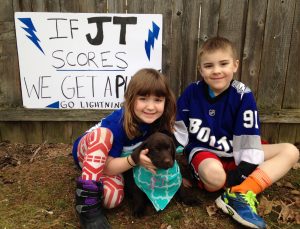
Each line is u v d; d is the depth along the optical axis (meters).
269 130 2.89
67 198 2.15
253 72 2.72
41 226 1.89
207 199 2.18
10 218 1.95
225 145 2.20
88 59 2.65
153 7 2.56
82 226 1.84
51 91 2.71
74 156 2.13
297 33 2.64
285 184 2.35
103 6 2.56
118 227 1.91
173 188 2.03
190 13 2.58
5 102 2.73
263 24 2.61
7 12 2.54
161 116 2.00
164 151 1.80
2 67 2.65
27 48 2.61
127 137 1.98
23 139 2.86
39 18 2.55
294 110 2.80
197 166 2.11
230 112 2.17
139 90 1.84
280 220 1.98
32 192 2.21
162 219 1.97
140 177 1.96
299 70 2.73
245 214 1.86
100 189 1.84
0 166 2.52
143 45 2.63
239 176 2.05
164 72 2.71
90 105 2.75
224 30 2.62
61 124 2.83
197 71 2.70
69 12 2.55
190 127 2.27
